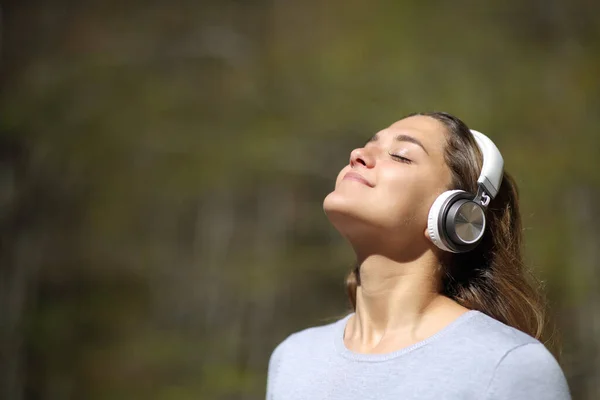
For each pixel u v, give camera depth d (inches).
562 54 476.1
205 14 493.7
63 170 452.1
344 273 450.0
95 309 440.5
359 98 478.3
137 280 450.9
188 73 484.4
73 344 431.5
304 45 496.1
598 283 401.7
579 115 455.8
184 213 465.4
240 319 447.8
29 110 455.2
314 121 478.3
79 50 475.2
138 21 486.0
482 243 96.3
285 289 453.4
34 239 438.6
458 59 479.2
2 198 437.1
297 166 474.0
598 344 383.2
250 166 472.4
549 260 404.5
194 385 430.3
